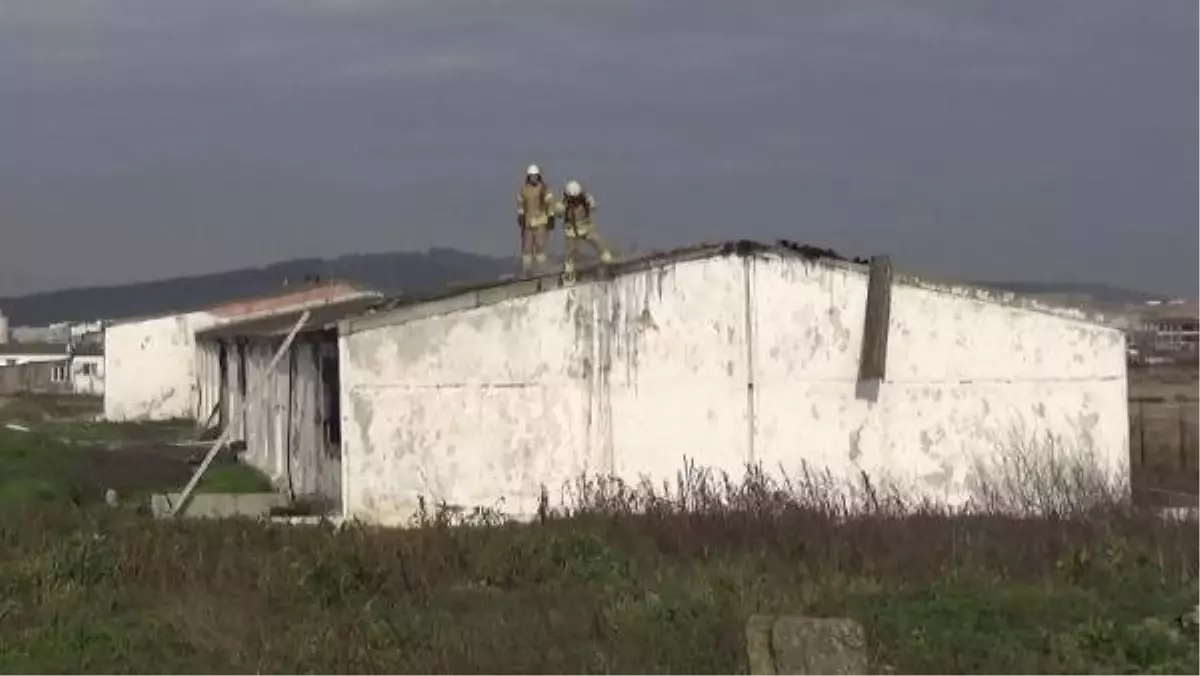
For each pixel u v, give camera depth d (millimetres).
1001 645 10227
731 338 18797
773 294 18906
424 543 13742
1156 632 10516
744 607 11219
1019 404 19156
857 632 7160
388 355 17984
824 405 18891
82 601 12039
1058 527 14664
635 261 18688
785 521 14914
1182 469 22859
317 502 19688
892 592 12023
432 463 18031
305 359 21484
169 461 27281
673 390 18641
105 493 21453
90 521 16203
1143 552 13375
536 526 15500
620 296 18609
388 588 12664
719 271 18812
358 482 17844
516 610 11664
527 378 18297
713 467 18625
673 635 10438
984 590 11984
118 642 10531
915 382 19016
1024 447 19062
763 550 13852
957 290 19125
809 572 12961
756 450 18734
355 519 16406
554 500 18219
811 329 18938
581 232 20703
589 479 18312
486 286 18797
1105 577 12609
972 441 19047
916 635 10438
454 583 12984
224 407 34281
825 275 18984
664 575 12930
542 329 18359
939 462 18969
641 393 18562
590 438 18391
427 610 11719
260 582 12625
